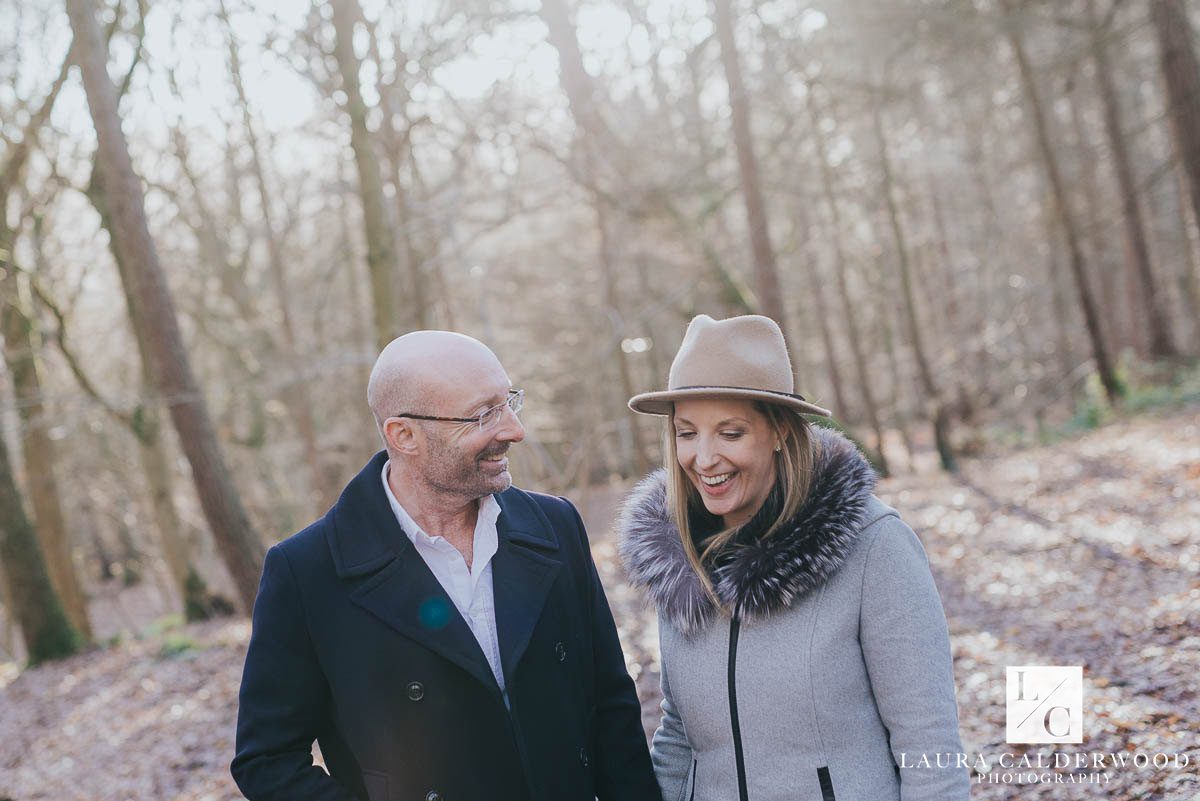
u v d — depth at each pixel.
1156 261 22.38
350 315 16.55
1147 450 11.42
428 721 1.92
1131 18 15.45
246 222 14.92
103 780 6.77
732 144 12.98
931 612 1.77
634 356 21.83
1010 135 21.02
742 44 12.70
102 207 12.05
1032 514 9.57
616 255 12.54
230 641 10.79
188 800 5.83
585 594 2.23
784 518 1.85
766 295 11.74
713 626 1.91
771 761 1.83
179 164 13.61
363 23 9.06
